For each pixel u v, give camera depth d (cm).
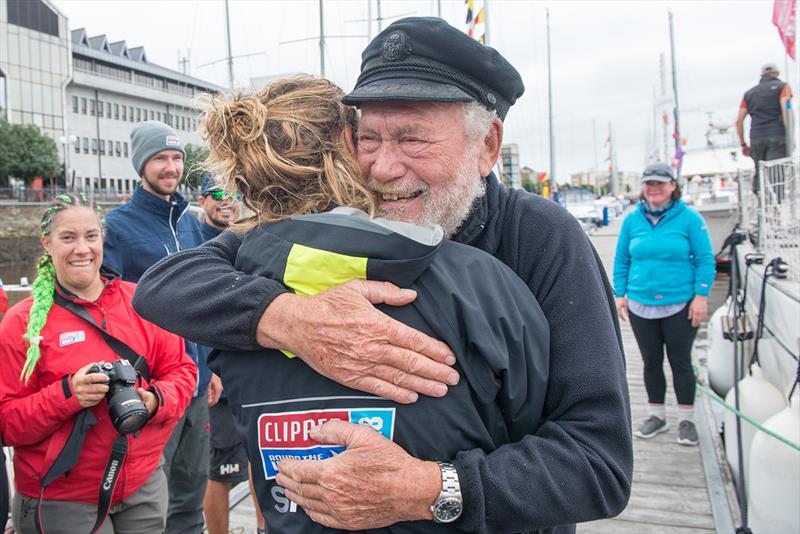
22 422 200
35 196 3647
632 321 426
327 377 97
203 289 109
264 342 100
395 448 94
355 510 93
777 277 375
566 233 121
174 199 309
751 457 279
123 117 5291
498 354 97
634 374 595
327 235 100
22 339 209
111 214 293
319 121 109
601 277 123
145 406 207
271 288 103
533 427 107
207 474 294
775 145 637
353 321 92
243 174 108
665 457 392
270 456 103
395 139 112
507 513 94
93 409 210
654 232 412
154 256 291
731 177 1152
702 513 322
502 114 121
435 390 94
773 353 372
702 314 396
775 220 423
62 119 4597
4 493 202
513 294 105
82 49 4959
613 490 101
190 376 243
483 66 112
